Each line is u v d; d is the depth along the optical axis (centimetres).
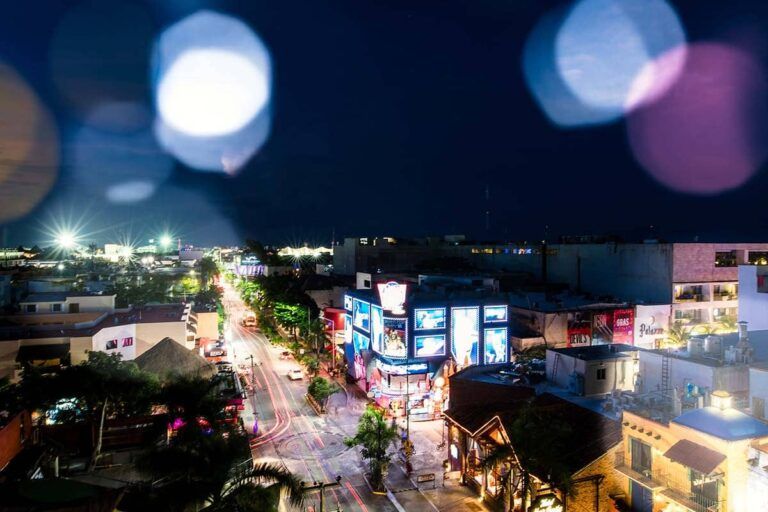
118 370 3938
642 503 2672
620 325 6869
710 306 7450
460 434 3900
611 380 3688
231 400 4844
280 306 9631
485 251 11794
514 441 2856
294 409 5781
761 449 2181
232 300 18162
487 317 6519
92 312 6850
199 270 16250
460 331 6378
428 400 5728
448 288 7588
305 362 7531
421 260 13300
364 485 3906
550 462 2670
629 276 8075
